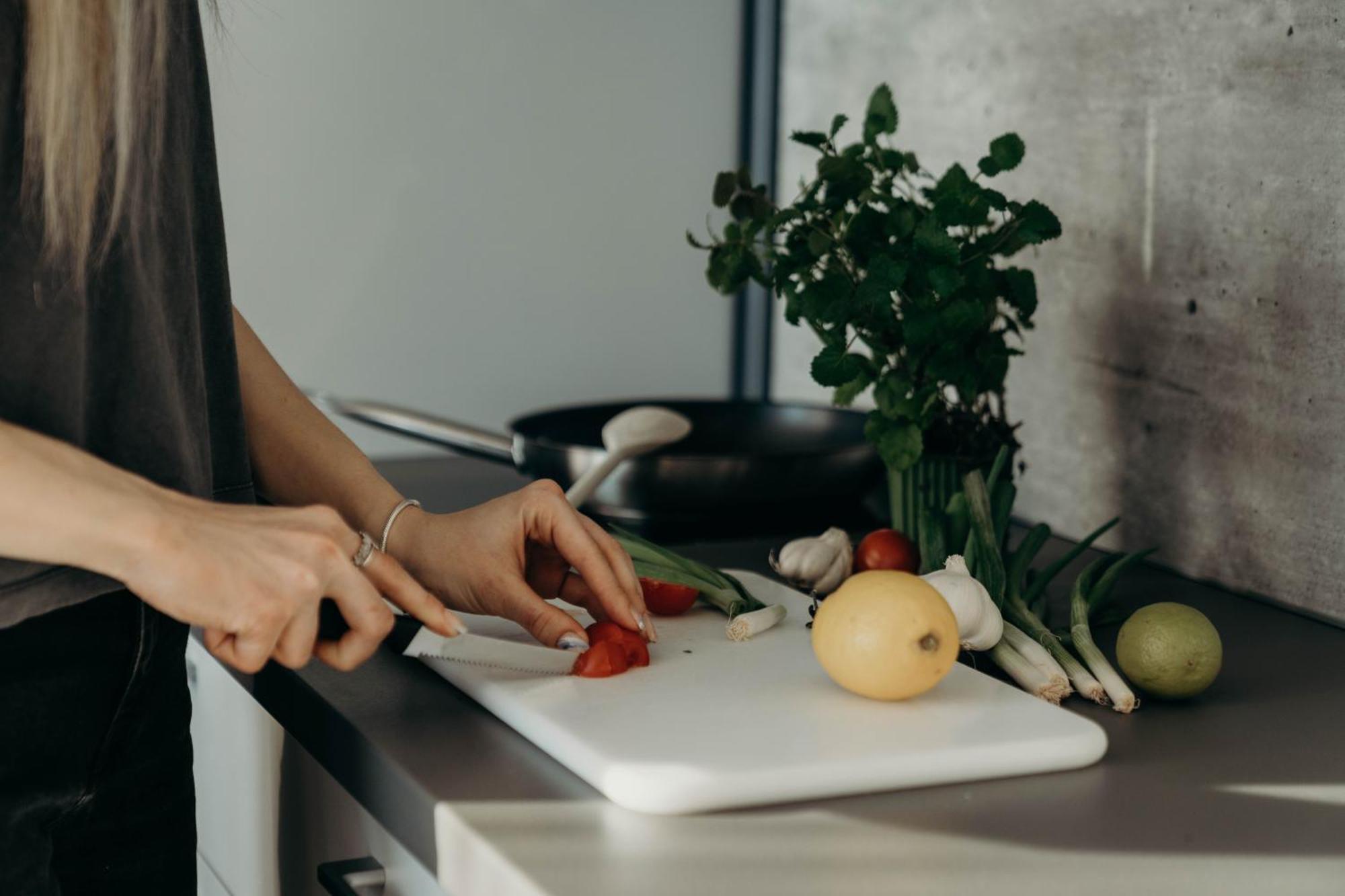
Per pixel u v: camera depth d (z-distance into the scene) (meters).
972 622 0.88
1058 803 0.69
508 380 1.76
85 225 0.71
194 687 1.10
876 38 1.60
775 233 1.19
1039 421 1.39
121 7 0.70
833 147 1.16
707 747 0.71
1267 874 0.62
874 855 0.63
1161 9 1.20
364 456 0.96
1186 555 1.22
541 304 1.76
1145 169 1.23
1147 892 0.60
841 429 1.51
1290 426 1.10
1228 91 1.14
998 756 0.72
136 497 0.64
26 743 0.75
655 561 1.00
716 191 1.19
